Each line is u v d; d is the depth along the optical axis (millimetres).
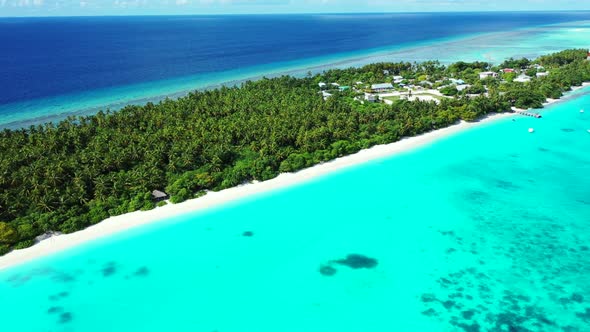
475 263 59688
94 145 86312
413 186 82062
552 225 68812
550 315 50375
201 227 68000
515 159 94500
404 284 55781
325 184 82375
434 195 78688
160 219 69688
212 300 53438
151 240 64562
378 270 58469
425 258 60938
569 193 79188
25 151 81812
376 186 81875
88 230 66250
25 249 61688
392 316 50719
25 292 54094
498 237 65688
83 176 72688
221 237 65688
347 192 79500
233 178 80438
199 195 76812
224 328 49375
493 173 87625
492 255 61375
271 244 64250
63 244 62906
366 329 48938
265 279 57000
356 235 66500
